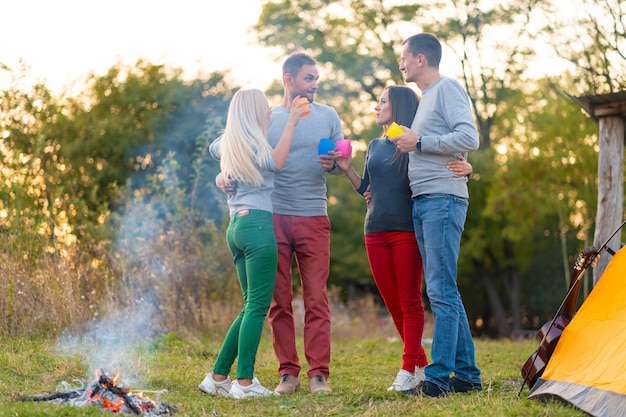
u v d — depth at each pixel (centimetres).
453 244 500
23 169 937
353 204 2662
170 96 2383
